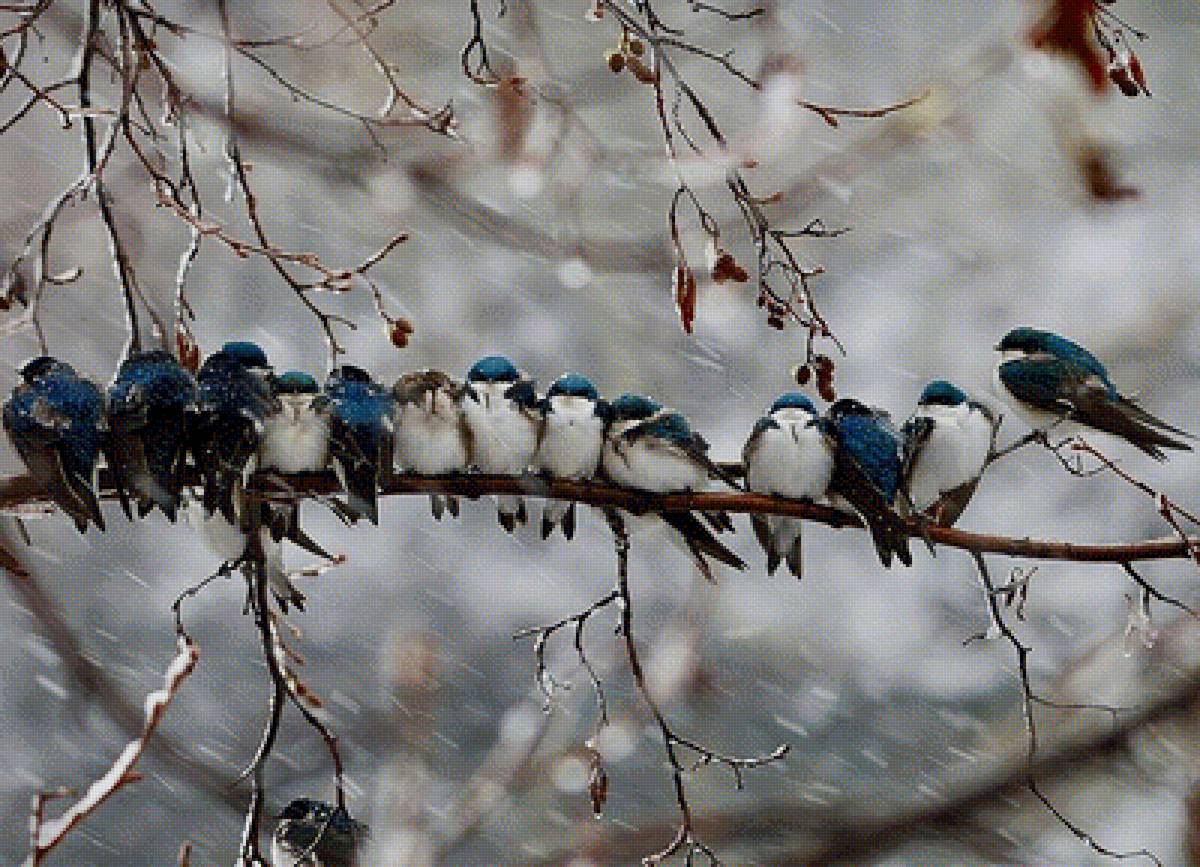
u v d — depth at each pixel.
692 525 10.34
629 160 13.05
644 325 21.45
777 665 19.00
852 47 23.55
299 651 20.67
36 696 19.08
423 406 10.16
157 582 21.70
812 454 10.27
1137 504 20.19
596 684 9.59
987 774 16.11
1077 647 18.38
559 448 10.35
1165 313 21.88
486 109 11.83
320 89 17.09
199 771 15.75
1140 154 22.84
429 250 21.47
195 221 9.19
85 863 17.80
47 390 9.55
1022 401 11.55
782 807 16.09
